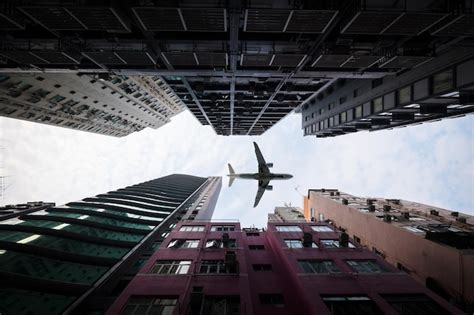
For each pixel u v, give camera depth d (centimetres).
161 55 1619
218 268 2075
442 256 2214
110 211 4403
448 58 1562
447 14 1107
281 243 2561
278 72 1927
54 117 4603
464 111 2320
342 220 3947
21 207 4853
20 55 1534
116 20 1180
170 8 1108
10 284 2123
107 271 2473
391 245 2861
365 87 2630
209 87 2812
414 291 1789
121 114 5816
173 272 1998
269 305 2086
